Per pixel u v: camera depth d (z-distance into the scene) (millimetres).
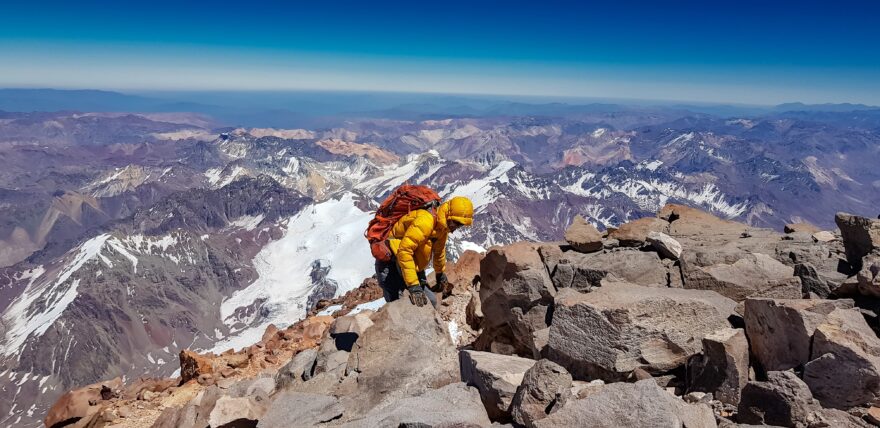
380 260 10367
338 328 11406
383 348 9203
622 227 13250
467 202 9562
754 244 11805
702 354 7602
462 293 17312
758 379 7527
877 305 7883
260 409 8508
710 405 7020
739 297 9453
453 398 7453
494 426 6824
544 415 6418
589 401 6082
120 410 12234
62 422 12258
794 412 6043
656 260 10383
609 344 7684
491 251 11766
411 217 9781
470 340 14617
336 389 8977
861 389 6078
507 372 7406
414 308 9703
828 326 6602
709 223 14344
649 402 5770
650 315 7793
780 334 7160
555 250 11648
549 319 10203
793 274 9664
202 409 9906
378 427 6855
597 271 10281
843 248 10641
